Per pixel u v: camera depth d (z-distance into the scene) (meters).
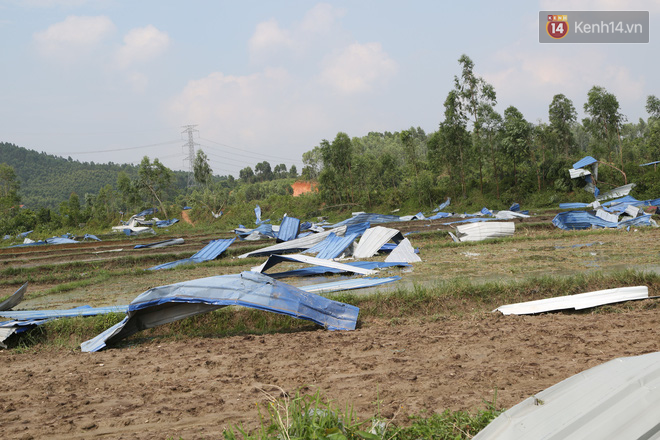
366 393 5.84
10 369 8.52
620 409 2.81
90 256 29.56
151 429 5.29
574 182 44.56
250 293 10.06
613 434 2.65
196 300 9.88
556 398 3.13
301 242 24.17
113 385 7.07
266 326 10.84
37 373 8.06
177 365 7.85
